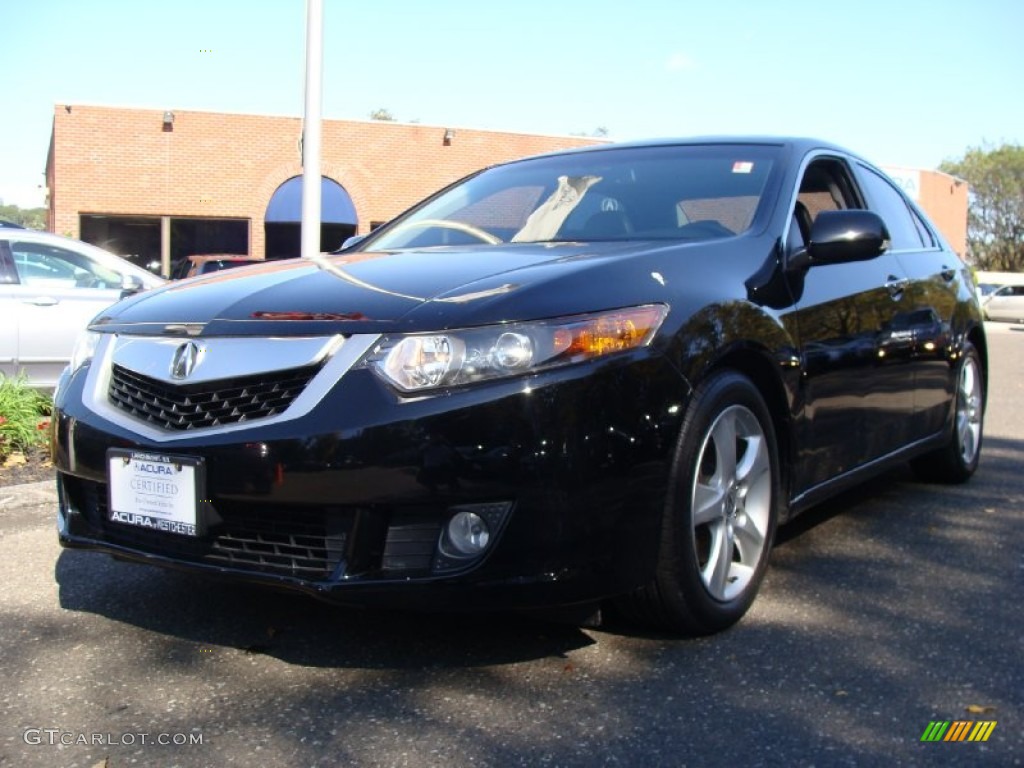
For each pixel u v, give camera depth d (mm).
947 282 4980
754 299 3244
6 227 7562
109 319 3309
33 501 4969
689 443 2844
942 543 4176
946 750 2395
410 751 2404
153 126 24797
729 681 2775
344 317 2738
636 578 2744
